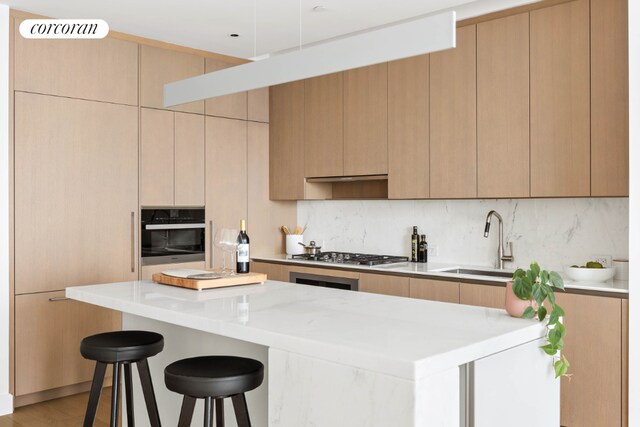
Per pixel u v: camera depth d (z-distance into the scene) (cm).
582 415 332
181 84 344
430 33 224
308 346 185
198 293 282
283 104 524
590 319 327
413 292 401
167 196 463
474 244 439
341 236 529
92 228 423
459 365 180
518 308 220
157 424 269
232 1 379
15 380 389
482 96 394
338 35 455
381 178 456
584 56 349
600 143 343
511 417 199
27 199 392
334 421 179
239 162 512
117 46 436
